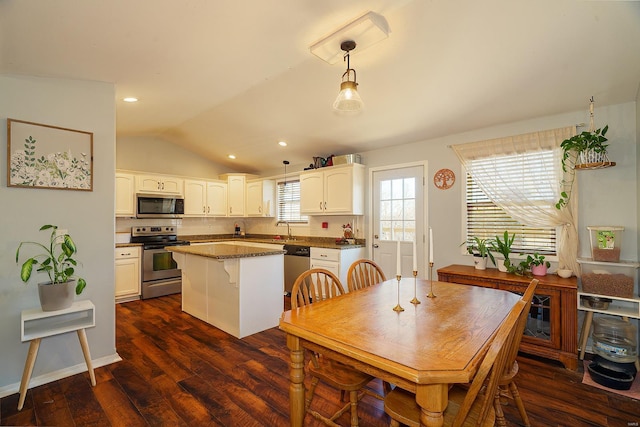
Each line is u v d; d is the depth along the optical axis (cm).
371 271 253
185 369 243
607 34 189
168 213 491
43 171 223
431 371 101
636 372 231
